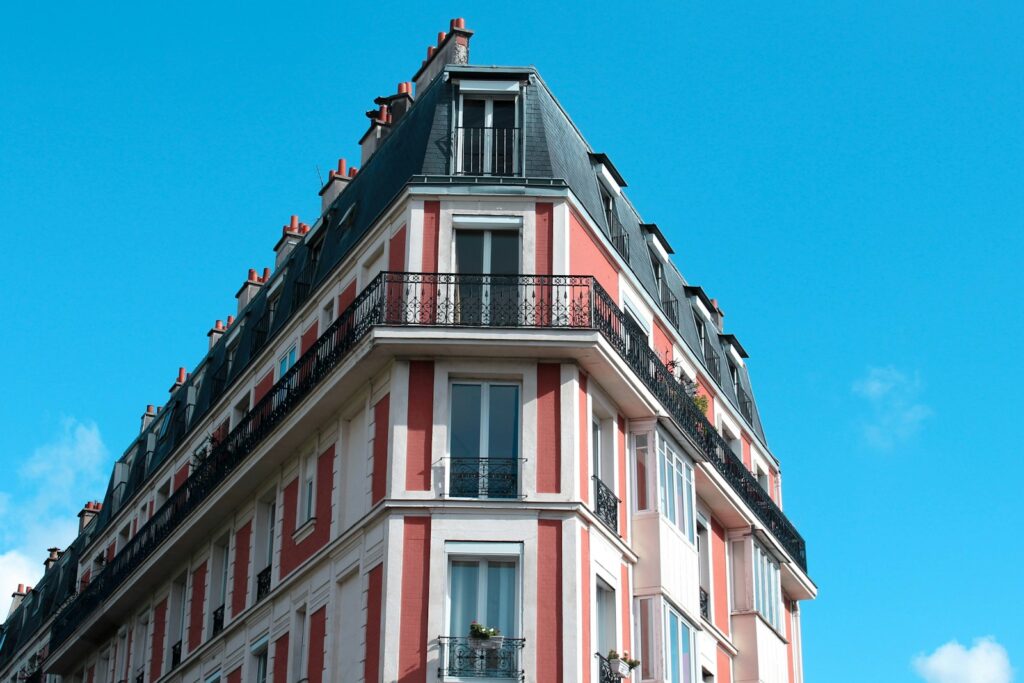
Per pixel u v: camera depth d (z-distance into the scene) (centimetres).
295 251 3628
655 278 3478
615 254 3152
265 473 3312
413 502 2689
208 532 3603
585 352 2786
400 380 2778
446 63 3544
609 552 2838
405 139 3134
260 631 3189
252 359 3575
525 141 3016
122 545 4466
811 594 4019
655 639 2875
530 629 2612
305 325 3334
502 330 2766
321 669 2856
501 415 2780
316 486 3067
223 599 3469
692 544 3117
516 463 2733
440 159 2986
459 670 2577
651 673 2855
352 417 2989
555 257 2900
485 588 2662
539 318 2823
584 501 2748
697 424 3294
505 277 2850
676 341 3481
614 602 2828
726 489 3409
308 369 3077
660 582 2914
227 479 3391
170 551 3700
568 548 2673
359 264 3117
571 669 2589
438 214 2920
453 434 2758
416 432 2747
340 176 3919
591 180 3188
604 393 2945
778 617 3659
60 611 4762
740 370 4038
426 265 2873
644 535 2956
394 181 3066
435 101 3083
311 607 2970
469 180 2938
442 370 2784
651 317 3350
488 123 3041
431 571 2641
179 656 3616
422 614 2620
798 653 4003
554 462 2738
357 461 2917
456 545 2669
